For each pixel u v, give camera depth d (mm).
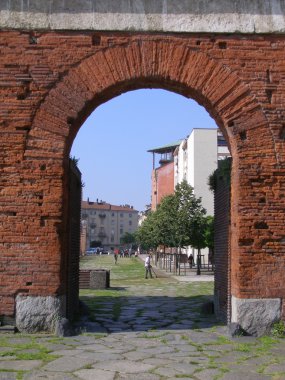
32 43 12828
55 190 12461
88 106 12961
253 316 12172
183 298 21422
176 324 13836
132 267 57562
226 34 13031
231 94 12883
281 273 12359
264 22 13039
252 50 12984
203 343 11211
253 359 9789
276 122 12805
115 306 18125
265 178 12664
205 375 8672
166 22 12984
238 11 13070
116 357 9836
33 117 12641
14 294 12148
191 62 12961
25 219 12344
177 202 42500
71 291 13914
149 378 8477
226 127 12922
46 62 12781
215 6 13086
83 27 12852
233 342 11328
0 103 12641
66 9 12922
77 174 15273
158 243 53125
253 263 12375
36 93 12695
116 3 13008
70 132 12727
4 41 12781
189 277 38000
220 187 15383
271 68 12930
